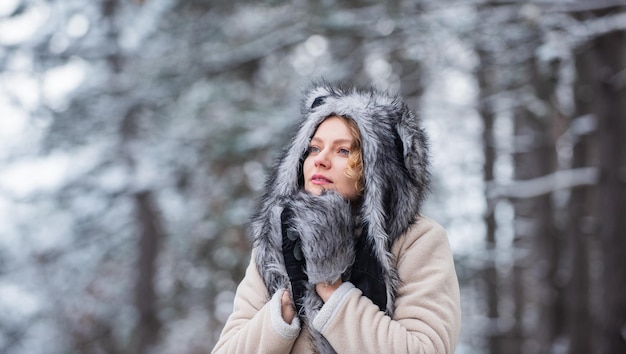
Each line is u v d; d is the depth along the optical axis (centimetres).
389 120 206
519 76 956
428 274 205
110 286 1374
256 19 1092
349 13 908
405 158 204
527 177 1401
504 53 887
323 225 193
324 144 208
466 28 845
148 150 1130
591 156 1177
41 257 1288
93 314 1338
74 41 1105
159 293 1320
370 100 210
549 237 1184
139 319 1245
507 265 1520
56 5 1073
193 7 1080
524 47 866
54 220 1295
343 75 935
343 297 197
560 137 1309
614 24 769
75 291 1348
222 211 1045
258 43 1008
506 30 839
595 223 1015
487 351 1534
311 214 194
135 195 1195
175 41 1070
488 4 865
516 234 1482
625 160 805
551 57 781
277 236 208
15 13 973
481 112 1196
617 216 800
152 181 1159
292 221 199
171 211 1208
